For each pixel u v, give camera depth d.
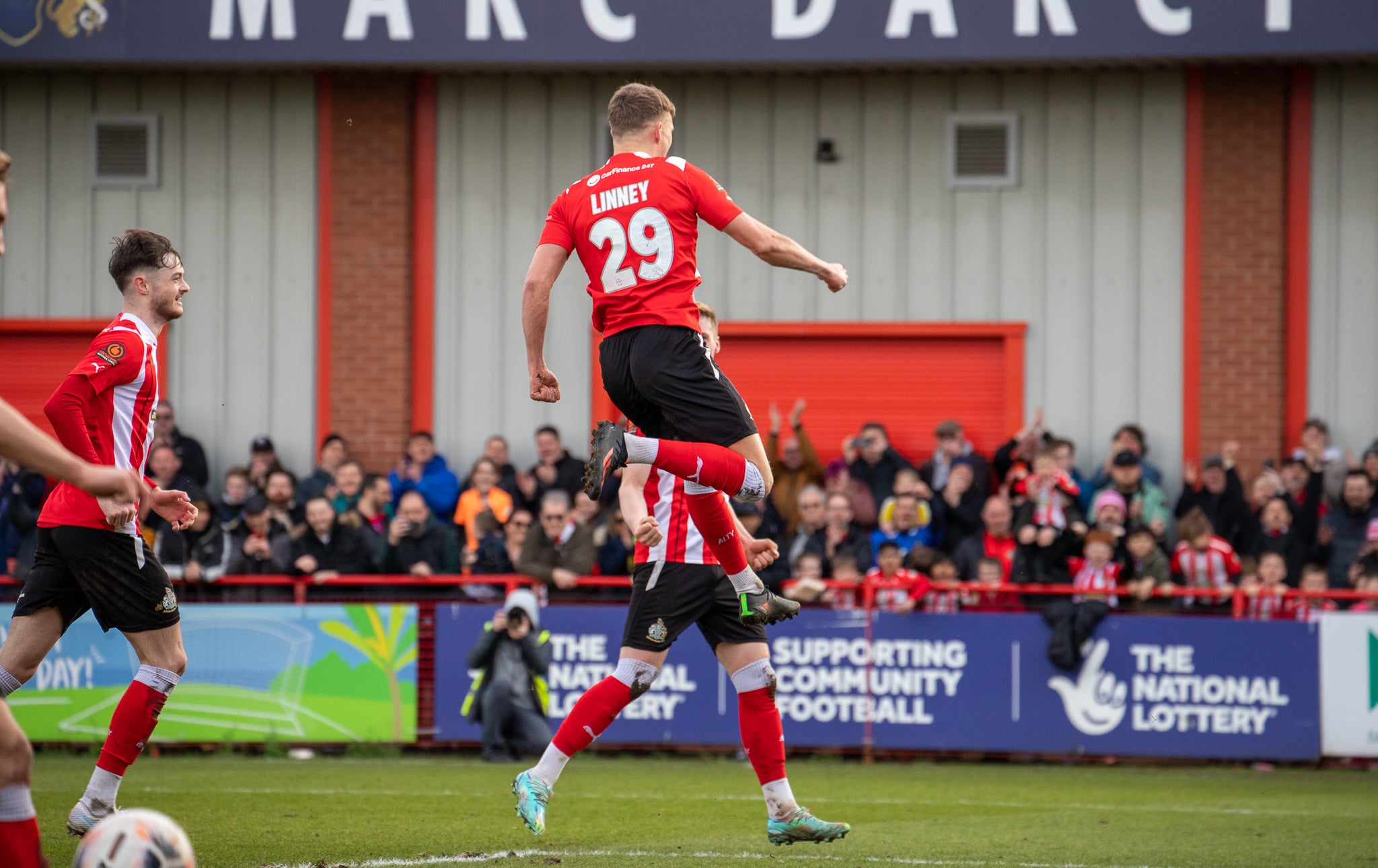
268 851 14.47
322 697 25.17
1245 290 32.16
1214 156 32.28
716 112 33.53
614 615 24.95
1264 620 24.06
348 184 33.94
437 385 33.94
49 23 32.22
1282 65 31.91
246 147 34.19
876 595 25.17
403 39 31.81
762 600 13.01
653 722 24.91
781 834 13.84
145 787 20.09
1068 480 27.22
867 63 31.31
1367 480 27.12
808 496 27.00
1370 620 23.78
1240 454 32.06
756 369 33.59
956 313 33.03
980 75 32.94
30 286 34.53
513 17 31.62
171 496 13.87
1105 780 22.47
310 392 34.06
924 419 33.09
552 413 33.72
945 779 22.50
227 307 34.16
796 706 24.91
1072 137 32.72
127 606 13.45
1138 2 30.34
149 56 32.16
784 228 33.41
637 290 12.09
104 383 13.33
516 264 33.84
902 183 33.16
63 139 34.50
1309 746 23.88
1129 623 24.36
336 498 28.91
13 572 26.81
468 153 33.97
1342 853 15.52
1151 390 32.41
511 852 14.60
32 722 24.98
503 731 24.36
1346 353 31.88
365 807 17.98
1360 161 31.86
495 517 27.03
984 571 25.42
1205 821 17.97
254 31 31.98
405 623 25.31
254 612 25.28
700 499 12.55
